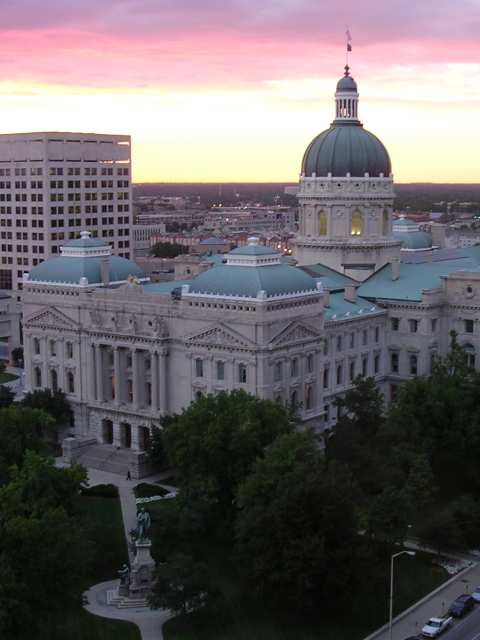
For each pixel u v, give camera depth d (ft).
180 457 436.35
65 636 335.88
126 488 499.10
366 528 388.16
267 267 521.65
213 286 519.19
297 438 401.70
